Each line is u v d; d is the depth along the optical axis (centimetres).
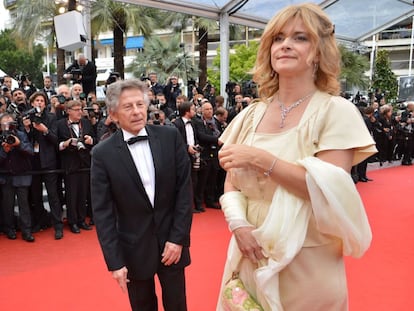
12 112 519
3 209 465
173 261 205
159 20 1638
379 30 1428
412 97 1748
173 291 211
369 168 1022
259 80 154
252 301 141
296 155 135
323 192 121
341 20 1310
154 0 800
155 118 550
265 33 142
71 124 488
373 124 973
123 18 1372
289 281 136
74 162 482
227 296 145
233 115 739
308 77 140
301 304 135
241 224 140
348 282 331
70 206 488
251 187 141
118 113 203
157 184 203
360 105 1033
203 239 454
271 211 132
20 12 1489
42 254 412
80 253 414
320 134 133
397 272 351
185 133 580
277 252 130
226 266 158
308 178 124
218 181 648
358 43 1519
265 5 960
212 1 880
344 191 122
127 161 199
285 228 129
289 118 141
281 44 136
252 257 139
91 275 354
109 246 194
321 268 135
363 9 1227
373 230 480
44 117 476
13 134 445
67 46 752
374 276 343
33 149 466
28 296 313
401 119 1109
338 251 140
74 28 742
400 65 3662
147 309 216
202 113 621
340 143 128
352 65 1842
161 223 206
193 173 580
